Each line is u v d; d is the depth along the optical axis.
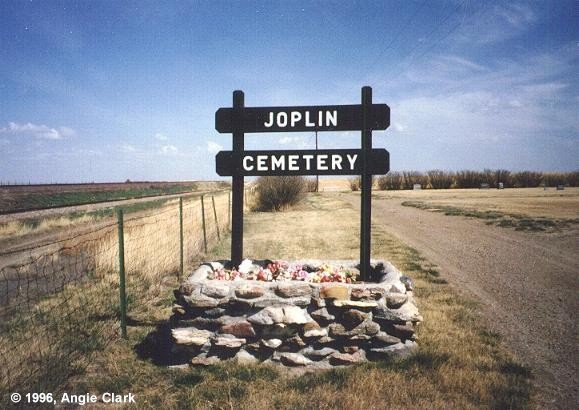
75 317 5.40
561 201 29.33
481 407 3.27
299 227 16.72
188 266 8.88
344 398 3.36
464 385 3.57
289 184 25.53
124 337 4.75
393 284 4.20
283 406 3.28
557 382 3.76
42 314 5.50
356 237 13.69
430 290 6.98
